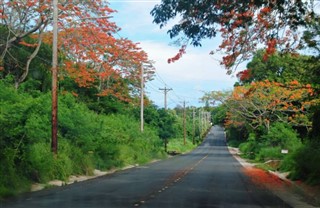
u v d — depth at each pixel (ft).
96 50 122.42
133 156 137.59
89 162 90.94
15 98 73.67
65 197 53.01
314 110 81.61
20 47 108.17
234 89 178.40
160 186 68.49
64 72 122.62
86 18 106.63
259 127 178.81
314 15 48.98
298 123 148.77
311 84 81.87
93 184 71.46
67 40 111.86
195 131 453.17
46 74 114.21
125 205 45.88
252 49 52.90
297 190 69.10
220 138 500.33
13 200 49.80
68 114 90.48
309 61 67.62
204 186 69.72
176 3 42.80
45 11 97.55
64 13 101.81
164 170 109.29
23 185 60.29
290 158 103.71
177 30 44.62
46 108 80.12
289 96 149.07
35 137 70.95
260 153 160.35
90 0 105.19
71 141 89.56
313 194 63.26
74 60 120.37
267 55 56.18
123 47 149.18
